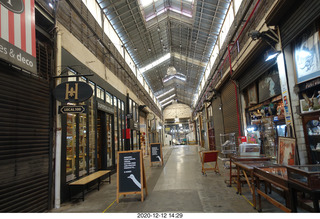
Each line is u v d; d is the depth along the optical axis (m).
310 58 3.84
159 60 17.67
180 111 40.06
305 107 4.11
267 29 4.89
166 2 10.91
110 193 5.54
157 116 28.88
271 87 5.72
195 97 29.11
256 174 3.58
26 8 3.76
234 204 4.05
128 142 10.73
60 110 4.66
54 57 4.84
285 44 4.35
